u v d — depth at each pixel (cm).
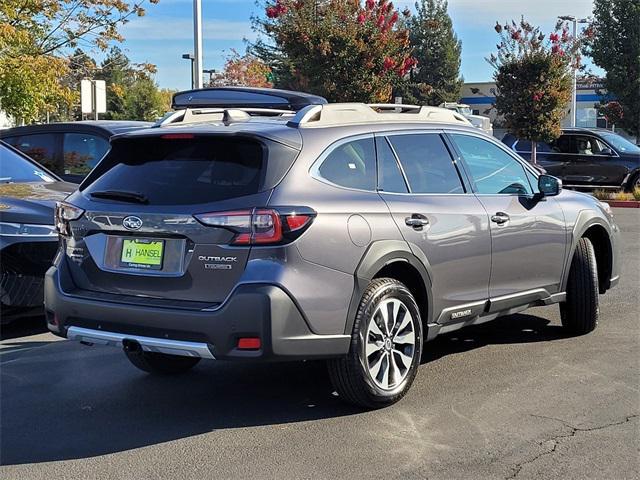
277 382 554
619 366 575
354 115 516
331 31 1736
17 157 849
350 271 453
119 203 466
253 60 3803
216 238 427
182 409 499
